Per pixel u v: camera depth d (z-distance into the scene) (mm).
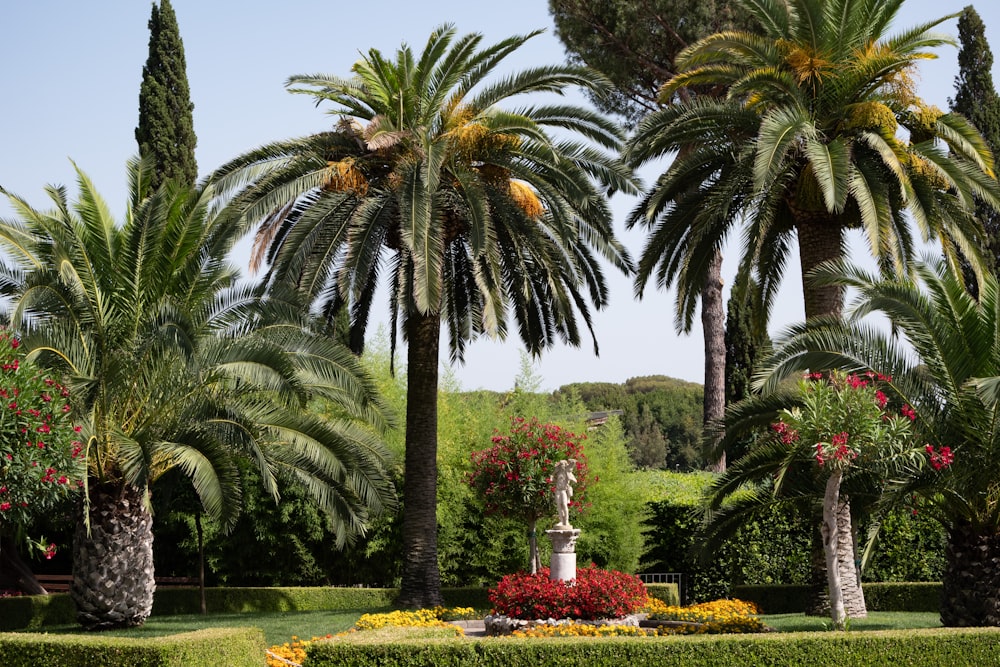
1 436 10250
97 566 14273
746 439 25859
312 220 16844
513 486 17984
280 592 19594
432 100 17328
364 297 18875
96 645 9312
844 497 13820
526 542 20953
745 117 16188
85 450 13148
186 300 14781
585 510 20328
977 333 12094
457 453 21359
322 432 15109
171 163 23781
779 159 14477
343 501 15805
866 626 14164
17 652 9555
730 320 29250
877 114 15359
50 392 11188
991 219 23891
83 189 14492
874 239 14484
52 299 13727
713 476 24391
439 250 16047
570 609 14031
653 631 13266
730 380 28859
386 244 18234
